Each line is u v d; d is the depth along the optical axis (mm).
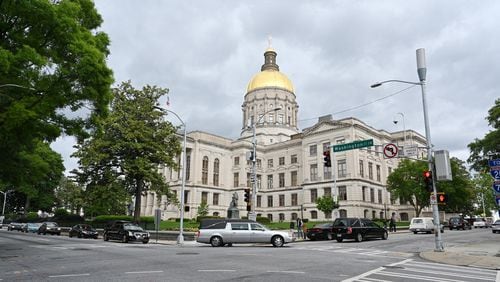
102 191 37219
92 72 18234
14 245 24391
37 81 18125
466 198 61594
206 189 78188
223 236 24250
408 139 75438
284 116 92062
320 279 10508
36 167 29406
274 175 82812
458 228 54750
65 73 17938
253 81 96250
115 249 20953
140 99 41062
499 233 42125
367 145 30094
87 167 38469
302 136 76000
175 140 42250
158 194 39625
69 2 18688
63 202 76938
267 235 24297
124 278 10406
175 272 11539
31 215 74250
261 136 88562
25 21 17953
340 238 29438
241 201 80125
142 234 29766
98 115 21438
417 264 14859
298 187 77062
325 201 53594
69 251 19453
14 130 19266
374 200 68938
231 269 12242
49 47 18938
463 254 18672
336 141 69250
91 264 13578
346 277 11016
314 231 33188
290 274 11297
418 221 43125
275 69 100500
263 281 10016
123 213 61406
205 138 81062
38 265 13406
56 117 20734
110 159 38719
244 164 82750
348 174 65938
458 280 11125
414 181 57438
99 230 41875
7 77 17453
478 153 39625
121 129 37750
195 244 27797
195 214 75000
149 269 12219
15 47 18500
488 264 15008
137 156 39031
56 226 45656
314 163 72500
